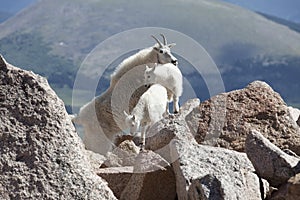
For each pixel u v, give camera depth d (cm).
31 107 765
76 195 718
